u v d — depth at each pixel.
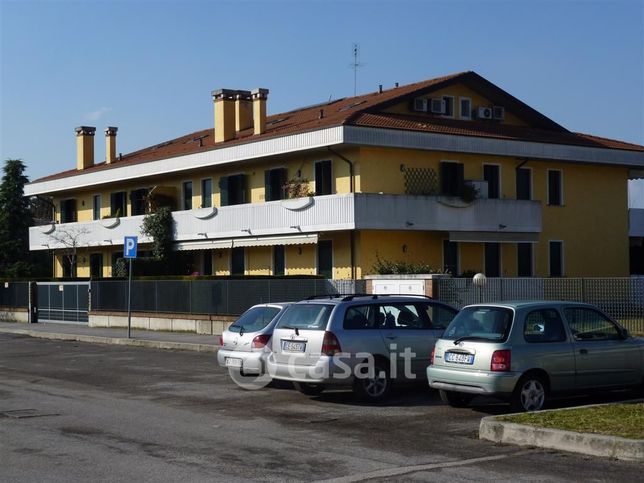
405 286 25.20
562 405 13.80
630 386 13.81
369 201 32.72
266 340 16.52
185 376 18.75
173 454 10.23
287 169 37.31
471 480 8.76
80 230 48.62
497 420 11.04
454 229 34.78
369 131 33.09
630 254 47.69
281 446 10.69
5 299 44.47
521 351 12.63
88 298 38.59
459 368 12.91
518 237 36.81
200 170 41.59
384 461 9.73
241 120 42.75
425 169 35.56
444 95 38.62
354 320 14.56
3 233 66.50
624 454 9.56
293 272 37.09
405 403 14.43
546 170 39.59
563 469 9.20
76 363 22.27
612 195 41.97
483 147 35.97
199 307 31.72
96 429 12.02
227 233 38.31
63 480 8.93
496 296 25.05
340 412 13.48
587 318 13.61
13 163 67.50
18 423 12.56
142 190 46.34
